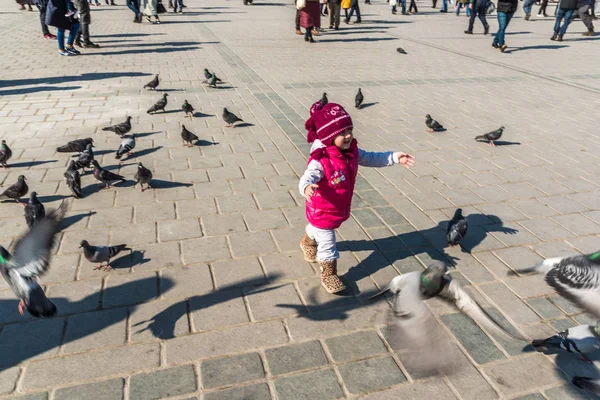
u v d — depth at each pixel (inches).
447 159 249.1
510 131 294.0
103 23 763.4
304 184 123.3
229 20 836.6
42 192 202.1
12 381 108.4
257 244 167.5
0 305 132.8
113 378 110.2
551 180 225.6
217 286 144.6
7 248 160.4
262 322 130.2
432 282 80.8
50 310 106.0
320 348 121.4
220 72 434.3
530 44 622.8
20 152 241.6
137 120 298.5
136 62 468.4
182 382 109.8
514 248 168.9
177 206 192.4
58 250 159.6
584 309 81.8
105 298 137.4
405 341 83.4
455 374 113.7
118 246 150.8
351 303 139.0
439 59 517.0
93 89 364.5
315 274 151.9
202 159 241.1
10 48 522.3
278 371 113.9
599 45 618.5
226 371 113.3
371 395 107.9
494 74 449.7
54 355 116.3
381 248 167.9
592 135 289.1
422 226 183.2
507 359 118.6
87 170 223.5
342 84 401.7
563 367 116.4
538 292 144.6
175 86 381.7
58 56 486.9
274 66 464.4
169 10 995.3
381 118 315.3
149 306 135.0
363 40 634.8
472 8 694.5
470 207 199.0
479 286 147.3
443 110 335.3
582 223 186.9
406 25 798.5
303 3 581.9
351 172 132.3
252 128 289.1
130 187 208.4
